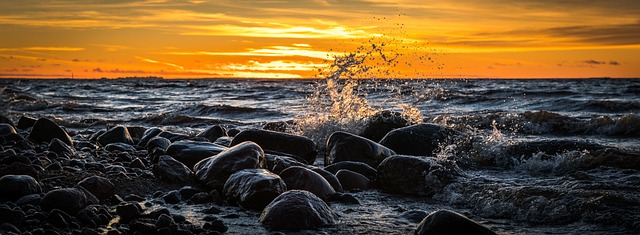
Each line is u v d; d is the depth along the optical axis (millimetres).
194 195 4672
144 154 6945
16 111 16656
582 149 6898
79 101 23375
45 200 3889
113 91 35812
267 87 40062
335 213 4273
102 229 3637
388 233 3846
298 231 3852
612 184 5367
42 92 31906
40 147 6668
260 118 15242
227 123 13062
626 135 10547
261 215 4117
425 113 16188
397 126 8617
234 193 4578
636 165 6238
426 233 3590
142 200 4625
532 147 6969
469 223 3574
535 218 4250
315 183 4844
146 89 39719
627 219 3955
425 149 7223
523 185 5434
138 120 13383
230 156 5133
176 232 3574
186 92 34031
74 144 7566
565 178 5832
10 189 4152
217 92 33219
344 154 6430
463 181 5250
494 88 35500
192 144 6078
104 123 12852
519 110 16734
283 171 4992
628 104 16938
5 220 3539
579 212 4191
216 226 3820
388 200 4992
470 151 7078
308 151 6527
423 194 5223
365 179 5582
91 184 4496
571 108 17156
